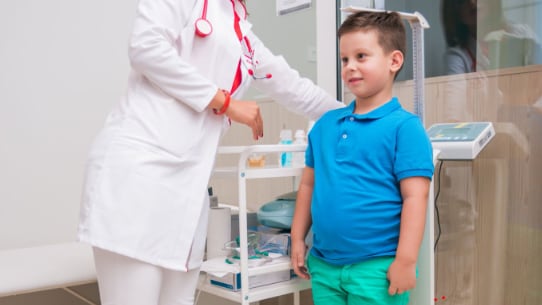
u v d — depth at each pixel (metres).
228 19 1.12
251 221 1.67
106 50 2.00
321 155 1.25
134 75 1.08
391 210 1.15
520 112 1.60
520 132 1.61
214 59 1.07
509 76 1.63
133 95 1.05
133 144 0.99
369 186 1.15
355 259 1.16
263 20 2.27
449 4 1.79
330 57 2.17
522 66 1.59
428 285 1.33
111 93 2.02
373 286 1.14
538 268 1.58
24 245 1.86
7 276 1.34
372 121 1.18
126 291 0.98
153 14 0.99
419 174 1.11
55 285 1.34
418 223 1.11
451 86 1.80
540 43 1.55
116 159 0.98
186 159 1.04
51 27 1.89
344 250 1.17
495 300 1.71
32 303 1.77
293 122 2.09
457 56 1.78
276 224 1.44
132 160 0.98
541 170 1.55
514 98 1.62
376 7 2.06
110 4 2.00
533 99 1.57
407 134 1.13
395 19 1.25
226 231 1.46
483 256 1.75
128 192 0.96
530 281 1.60
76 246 1.70
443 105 1.84
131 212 0.96
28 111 1.86
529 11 1.57
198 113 1.06
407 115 1.17
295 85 1.36
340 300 1.22
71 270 1.41
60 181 1.92
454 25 1.78
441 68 1.84
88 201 0.97
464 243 1.81
